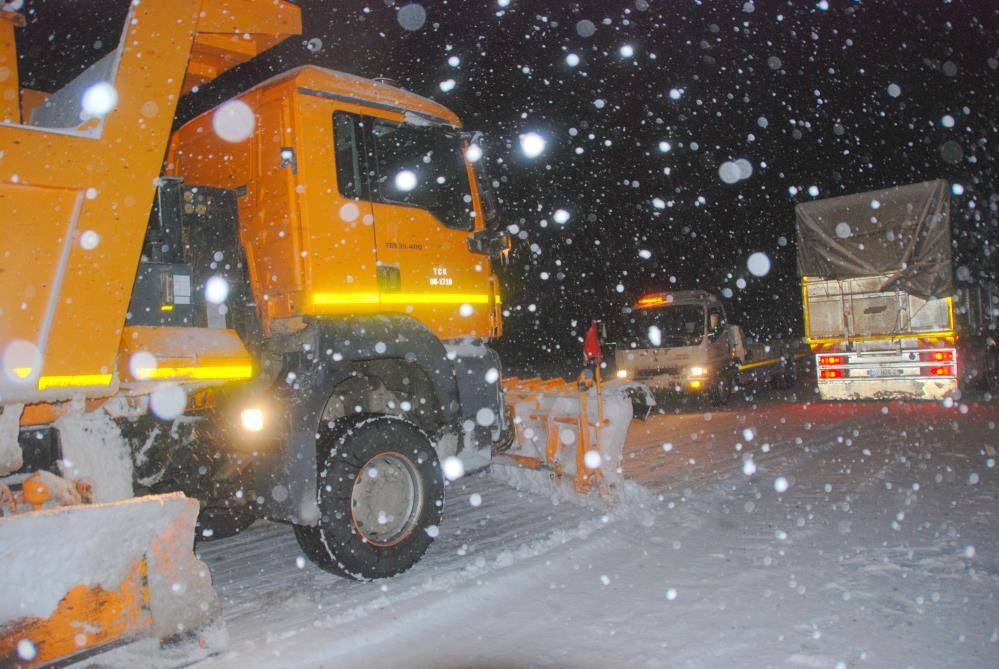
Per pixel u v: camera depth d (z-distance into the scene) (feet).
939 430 30.66
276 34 15.38
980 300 47.47
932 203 41.47
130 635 9.78
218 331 13.89
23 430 11.12
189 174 16.98
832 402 46.68
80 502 11.07
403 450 14.97
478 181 18.10
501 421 17.56
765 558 14.37
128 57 11.42
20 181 10.29
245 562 16.16
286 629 11.89
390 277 15.84
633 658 10.24
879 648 10.23
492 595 13.07
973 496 18.61
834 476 22.13
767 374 57.88
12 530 8.99
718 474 23.13
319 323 14.38
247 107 15.58
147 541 10.09
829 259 43.98
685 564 14.29
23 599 8.86
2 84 11.84
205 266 14.19
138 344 12.44
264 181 14.98
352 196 15.35
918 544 14.76
